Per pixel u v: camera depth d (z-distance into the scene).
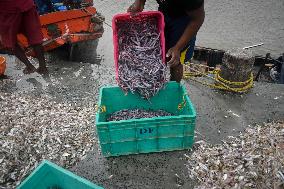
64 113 1.92
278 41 3.28
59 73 2.39
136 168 1.55
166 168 1.55
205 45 3.21
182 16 1.61
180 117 1.47
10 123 1.81
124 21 1.68
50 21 2.47
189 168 1.54
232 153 1.59
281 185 1.39
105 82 2.27
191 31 1.50
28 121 1.82
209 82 2.17
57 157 1.62
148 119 1.46
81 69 2.43
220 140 1.70
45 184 1.34
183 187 1.46
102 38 3.30
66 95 2.12
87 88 2.20
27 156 1.62
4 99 2.06
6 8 2.02
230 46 3.20
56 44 2.51
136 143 1.56
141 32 1.67
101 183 1.50
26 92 2.16
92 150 1.66
